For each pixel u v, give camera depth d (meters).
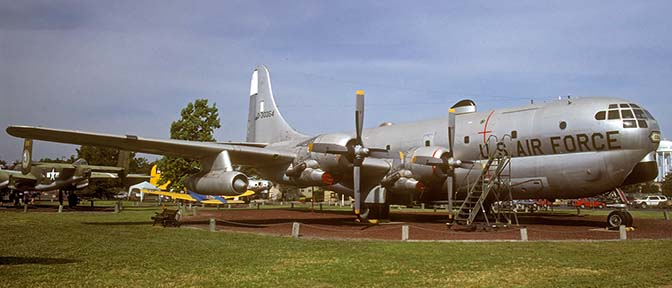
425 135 20.62
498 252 10.71
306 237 13.65
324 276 8.10
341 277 8.02
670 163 77.81
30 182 32.25
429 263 9.32
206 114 39.12
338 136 17.16
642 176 15.87
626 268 8.81
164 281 7.63
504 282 7.67
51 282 7.43
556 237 13.97
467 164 17.72
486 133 18.62
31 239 12.81
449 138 17.89
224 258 9.83
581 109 16.50
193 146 16.73
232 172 16.72
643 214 29.48
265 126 27.80
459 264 9.22
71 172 32.19
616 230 16.16
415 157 17.59
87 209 31.34
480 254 10.42
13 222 18.56
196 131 38.84
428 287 7.35
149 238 13.22
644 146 15.51
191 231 15.30
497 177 17.39
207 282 7.59
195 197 39.94
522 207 39.25
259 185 52.97
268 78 28.16
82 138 15.49
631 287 7.34
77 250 10.80
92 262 9.21
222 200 42.03
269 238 13.34
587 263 9.31
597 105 16.28
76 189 33.28
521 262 9.43
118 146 16.80
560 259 9.77
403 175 18.14
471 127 19.28
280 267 8.88
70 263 9.08
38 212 26.39
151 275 8.07
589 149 16.17
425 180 17.91
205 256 10.08
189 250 10.92
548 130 17.00
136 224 18.06
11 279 7.61
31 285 7.21
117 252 10.55
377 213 20.27
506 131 18.08
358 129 17.17
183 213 27.61
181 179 37.72
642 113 15.85
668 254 10.41
